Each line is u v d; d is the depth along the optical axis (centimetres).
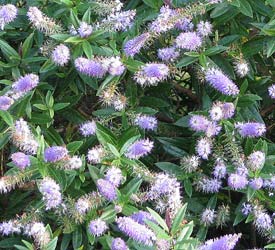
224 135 91
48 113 93
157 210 89
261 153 87
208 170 95
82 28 90
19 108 89
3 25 91
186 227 79
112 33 94
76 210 84
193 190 95
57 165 85
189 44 89
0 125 88
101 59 90
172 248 78
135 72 91
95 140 94
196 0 97
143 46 93
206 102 95
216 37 95
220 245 75
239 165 88
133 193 85
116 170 84
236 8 95
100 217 82
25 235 91
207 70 91
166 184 85
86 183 91
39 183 83
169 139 96
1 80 94
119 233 88
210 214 91
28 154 88
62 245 88
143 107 96
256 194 90
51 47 93
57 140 95
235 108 94
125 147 87
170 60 94
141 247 78
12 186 86
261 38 97
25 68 97
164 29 90
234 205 95
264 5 96
